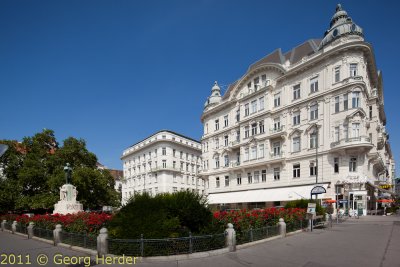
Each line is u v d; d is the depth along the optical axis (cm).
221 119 4475
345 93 2806
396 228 1680
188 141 6938
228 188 4125
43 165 3219
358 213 2653
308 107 3142
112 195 3619
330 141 2881
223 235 1008
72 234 1147
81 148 3534
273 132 3475
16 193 3033
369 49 2878
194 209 1048
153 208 1005
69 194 2178
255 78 3925
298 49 3747
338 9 3338
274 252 987
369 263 814
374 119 3375
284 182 3281
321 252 979
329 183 2833
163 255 899
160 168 6147
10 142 3225
